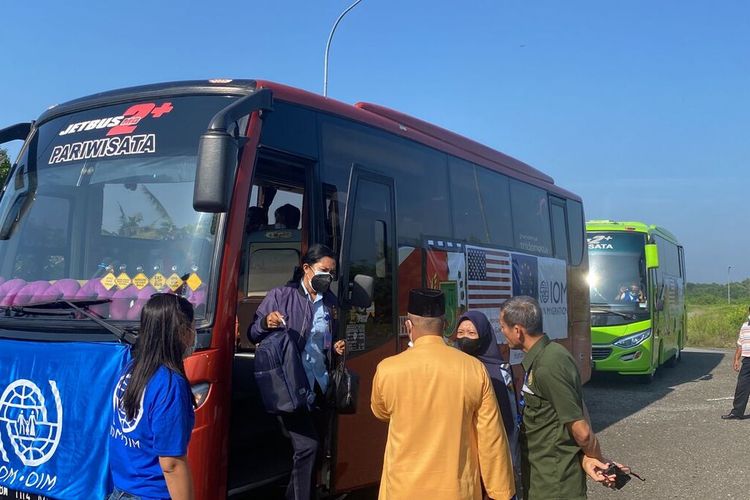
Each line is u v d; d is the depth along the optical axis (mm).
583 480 4102
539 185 10570
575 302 11703
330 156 5863
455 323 7477
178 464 3131
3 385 4680
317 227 5602
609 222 15836
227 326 4586
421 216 7082
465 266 7848
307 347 5043
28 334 4711
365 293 5461
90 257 5012
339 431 5582
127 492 3186
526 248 9758
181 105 5223
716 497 7070
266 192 6824
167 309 3268
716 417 11328
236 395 5703
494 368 4719
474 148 8656
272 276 6742
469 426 3629
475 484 3609
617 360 14719
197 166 4234
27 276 5145
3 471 4609
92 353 4402
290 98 5527
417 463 3576
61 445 4414
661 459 8594
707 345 26641
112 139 5273
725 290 90500
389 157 6660
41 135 5656
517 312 4164
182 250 4746
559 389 3975
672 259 18844
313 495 5012
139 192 5020
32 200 5395
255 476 5145
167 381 3172
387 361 3795
